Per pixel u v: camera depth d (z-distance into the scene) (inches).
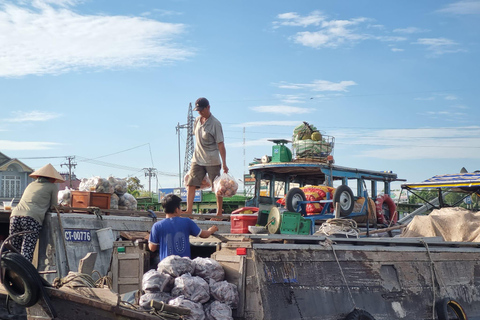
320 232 291.9
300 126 542.0
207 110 384.5
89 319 202.7
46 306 201.9
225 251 245.0
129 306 210.8
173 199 255.0
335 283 256.8
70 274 219.8
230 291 228.2
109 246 371.2
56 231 351.6
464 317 311.9
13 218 344.8
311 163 504.4
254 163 551.8
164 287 224.4
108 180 411.8
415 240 309.1
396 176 580.7
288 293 237.5
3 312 235.8
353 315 251.9
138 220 399.5
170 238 247.9
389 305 276.2
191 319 215.5
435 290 303.6
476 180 454.3
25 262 198.2
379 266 280.4
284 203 497.4
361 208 502.3
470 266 335.6
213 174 394.0
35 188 351.3
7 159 1728.6
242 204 867.4
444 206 482.9
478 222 369.4
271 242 247.4
